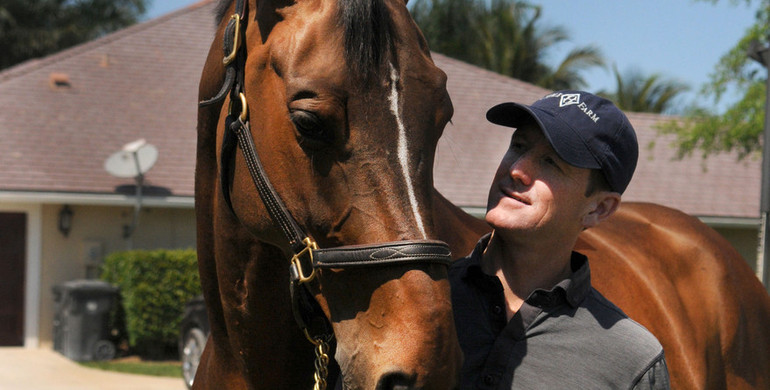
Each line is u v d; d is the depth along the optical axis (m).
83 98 14.26
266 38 1.97
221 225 2.24
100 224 12.85
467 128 14.70
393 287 1.70
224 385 2.58
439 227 2.55
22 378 9.57
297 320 2.03
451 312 1.70
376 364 1.70
